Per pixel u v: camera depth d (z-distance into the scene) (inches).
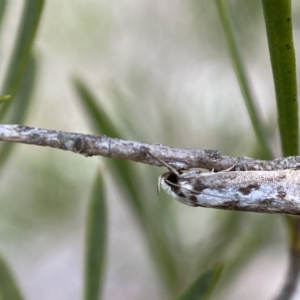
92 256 7.1
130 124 7.9
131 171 7.3
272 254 10.7
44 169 10.5
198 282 6.6
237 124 9.7
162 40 11.1
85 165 10.7
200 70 11.0
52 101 11.6
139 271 11.7
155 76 10.8
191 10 10.6
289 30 6.4
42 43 11.2
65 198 10.7
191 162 6.7
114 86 9.1
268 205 6.7
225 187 6.7
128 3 11.1
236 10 9.0
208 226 8.1
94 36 11.3
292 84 6.5
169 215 7.6
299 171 6.7
